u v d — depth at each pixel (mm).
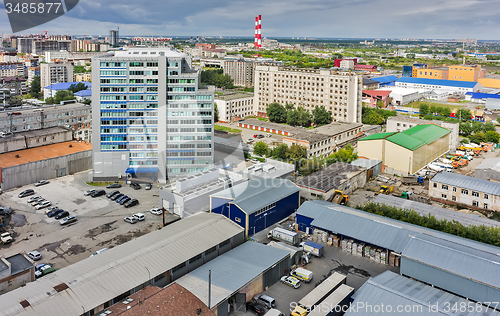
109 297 47844
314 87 196500
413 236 65500
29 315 42906
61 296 46406
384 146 122938
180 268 57062
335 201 92000
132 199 95062
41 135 121188
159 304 46000
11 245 75750
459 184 97438
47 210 89875
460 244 62781
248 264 59938
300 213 79312
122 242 77312
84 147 121812
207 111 85875
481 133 160875
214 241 62500
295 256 66750
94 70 96625
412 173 118812
